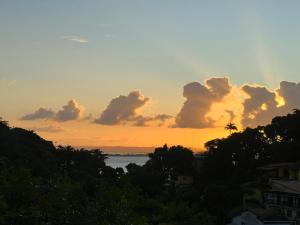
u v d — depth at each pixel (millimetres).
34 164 69438
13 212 14180
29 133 107062
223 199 76938
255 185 82500
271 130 102750
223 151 98625
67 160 100938
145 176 87312
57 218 15367
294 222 64625
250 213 65188
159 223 31266
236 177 91500
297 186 75250
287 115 103625
